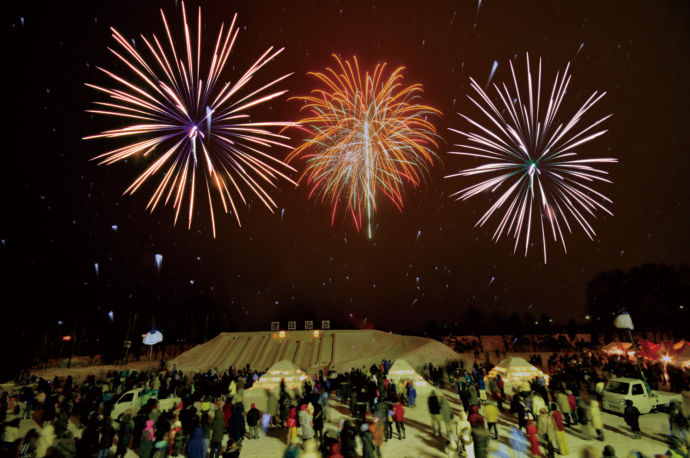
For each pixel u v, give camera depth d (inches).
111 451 553.9
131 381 1094.4
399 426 617.3
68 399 778.8
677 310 2201.0
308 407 623.8
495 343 2524.6
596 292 2598.4
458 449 463.5
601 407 784.3
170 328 3221.0
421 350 1752.0
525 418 621.6
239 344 2005.4
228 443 469.1
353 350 1882.4
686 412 700.7
